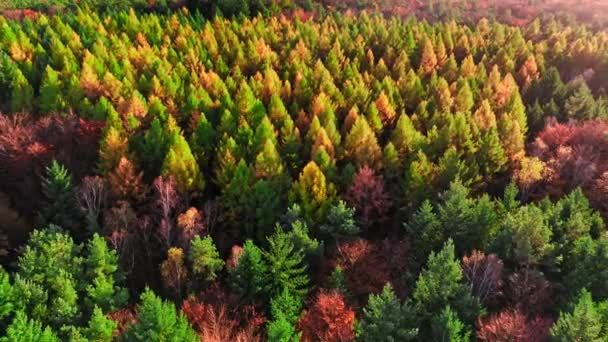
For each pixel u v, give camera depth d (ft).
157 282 187.32
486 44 395.75
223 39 384.68
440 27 425.69
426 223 174.81
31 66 298.35
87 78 277.64
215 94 296.51
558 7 529.04
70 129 233.14
